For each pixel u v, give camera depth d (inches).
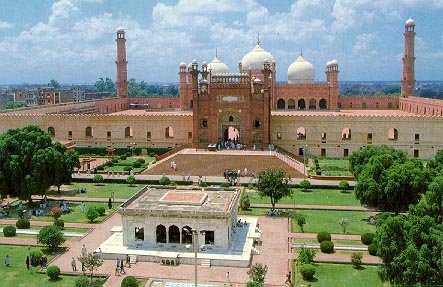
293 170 2997.0
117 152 3779.5
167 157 3289.9
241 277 1553.9
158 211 1739.7
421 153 3597.4
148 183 2856.8
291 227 2053.4
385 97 5039.4
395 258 1262.3
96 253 1717.5
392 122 3602.4
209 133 3533.5
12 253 1758.1
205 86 3526.1
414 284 1209.4
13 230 1941.4
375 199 1987.0
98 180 2881.4
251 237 1871.3
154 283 1497.3
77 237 1932.8
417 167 2003.0
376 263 1633.9
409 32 4808.1
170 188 2105.1
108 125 3848.4
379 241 1336.1
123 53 5388.8
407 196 1924.2
